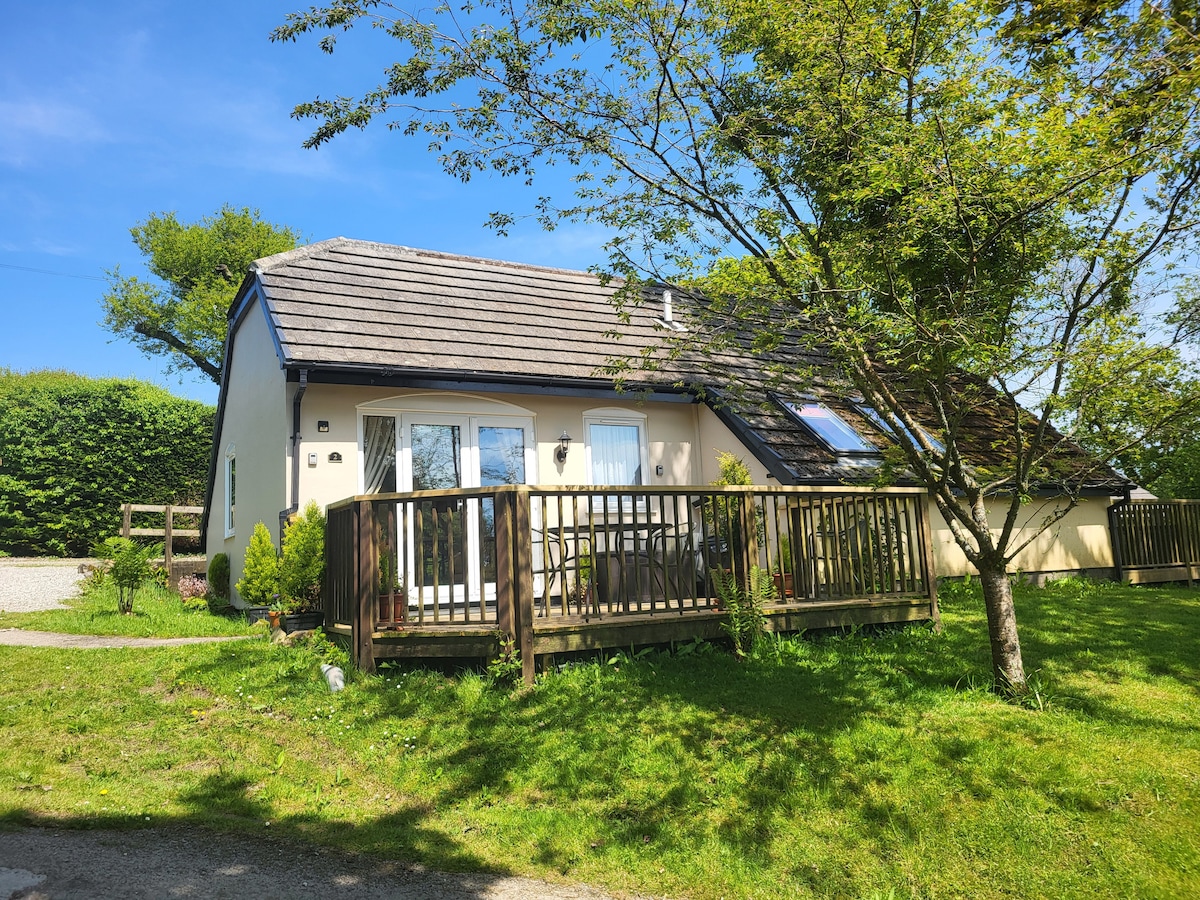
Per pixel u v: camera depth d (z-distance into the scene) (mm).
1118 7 5820
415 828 4840
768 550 8570
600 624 7336
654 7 6441
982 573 7168
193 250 37625
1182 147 5941
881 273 6723
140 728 6113
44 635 9367
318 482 10023
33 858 4047
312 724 6270
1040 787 5262
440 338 11266
